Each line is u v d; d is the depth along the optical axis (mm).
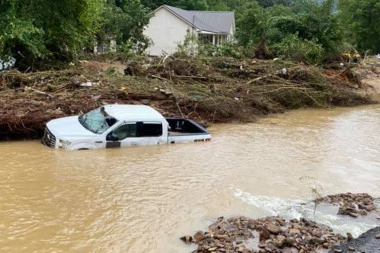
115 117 12906
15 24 19844
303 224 8375
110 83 17828
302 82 23359
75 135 12391
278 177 11117
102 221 8133
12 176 10141
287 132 16500
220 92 19500
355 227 8406
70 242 7305
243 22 39594
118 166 11258
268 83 22672
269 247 7363
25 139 13398
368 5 66250
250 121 18297
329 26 32719
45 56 22109
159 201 9188
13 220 7965
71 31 23188
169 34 50312
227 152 13211
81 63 24922
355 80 29797
